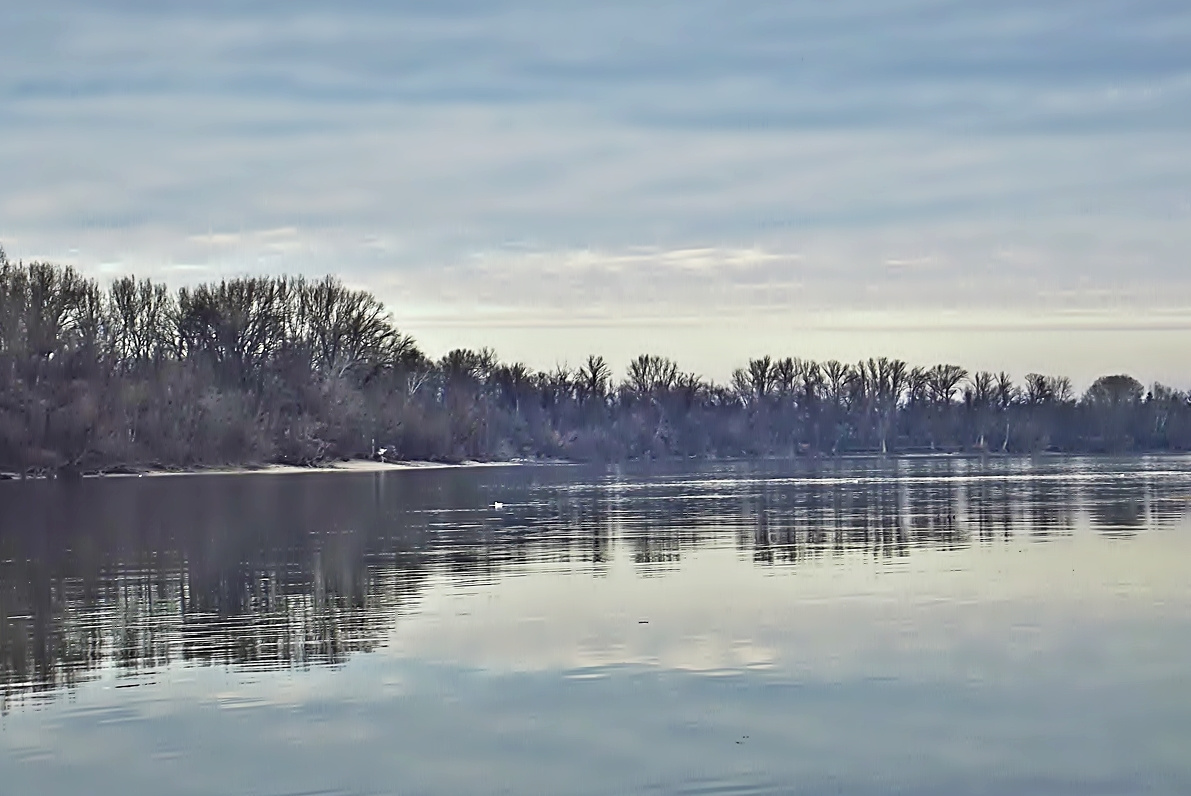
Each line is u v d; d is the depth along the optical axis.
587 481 133.38
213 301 171.75
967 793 21.16
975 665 30.03
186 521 74.88
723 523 69.88
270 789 21.80
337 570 48.97
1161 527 63.16
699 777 22.03
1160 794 21.08
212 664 31.23
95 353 148.62
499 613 37.97
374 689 28.41
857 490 105.31
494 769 22.59
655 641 33.22
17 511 84.19
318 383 176.88
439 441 194.88
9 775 22.66
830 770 22.30
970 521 68.88
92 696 28.09
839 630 34.47
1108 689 27.62
